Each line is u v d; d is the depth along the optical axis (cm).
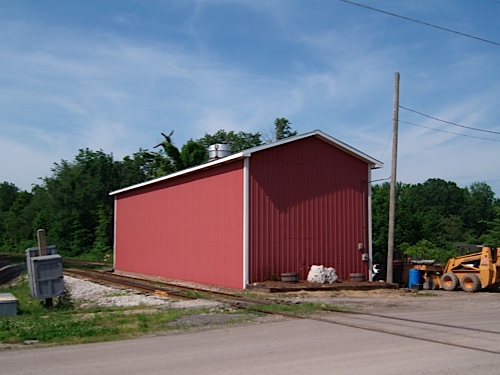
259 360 827
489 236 5044
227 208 2252
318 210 2303
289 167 2248
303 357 845
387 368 771
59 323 1211
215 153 2852
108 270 3669
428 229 4759
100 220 6112
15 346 973
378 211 4259
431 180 11006
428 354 862
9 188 10825
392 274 2472
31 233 7256
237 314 1340
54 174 6750
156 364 807
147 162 7000
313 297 1823
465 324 1175
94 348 941
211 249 2356
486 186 11544
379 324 1171
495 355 855
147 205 3103
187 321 1231
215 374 743
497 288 2328
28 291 2297
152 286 2295
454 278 2284
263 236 2153
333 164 2370
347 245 2362
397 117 2414
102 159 6750
